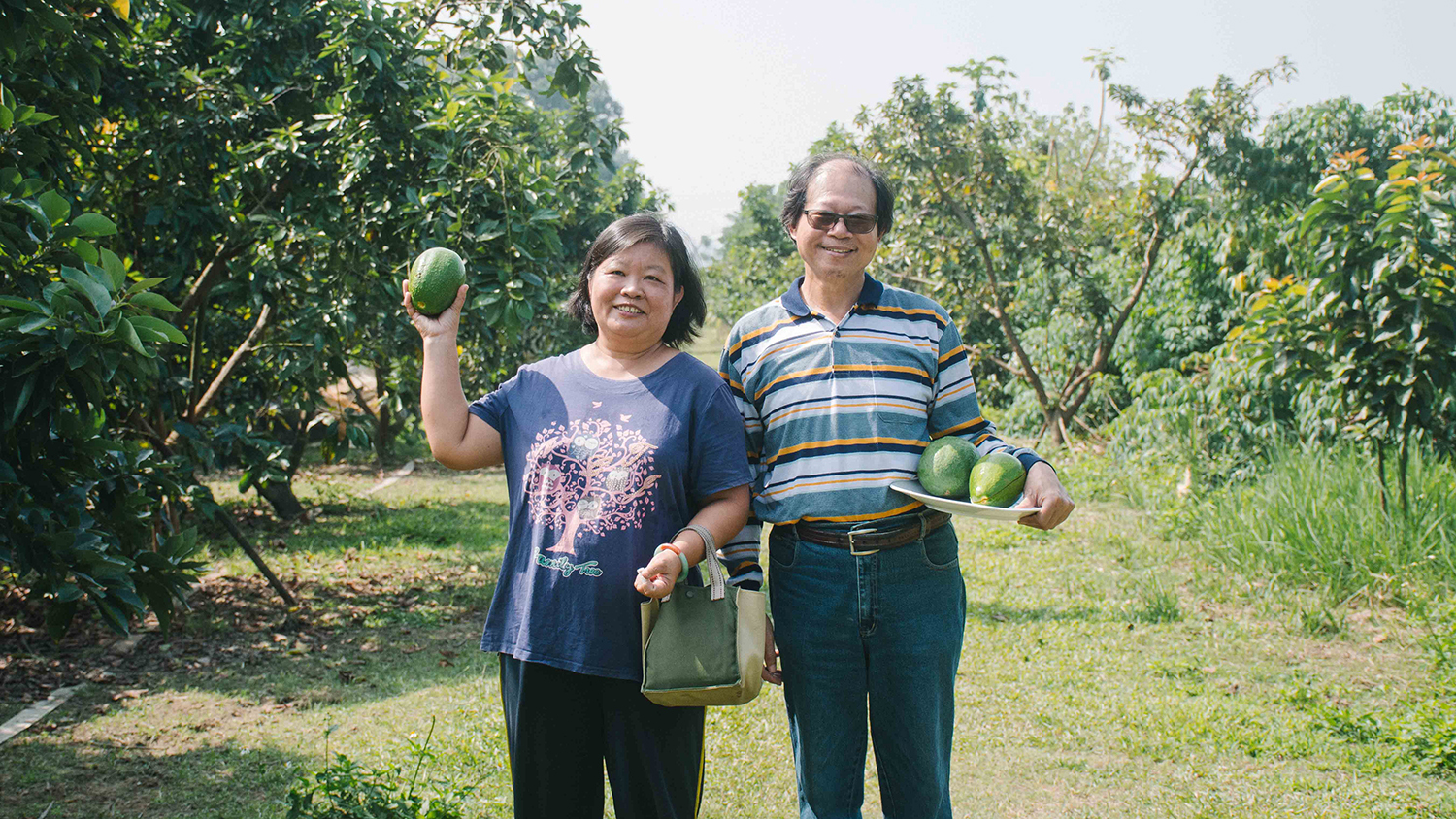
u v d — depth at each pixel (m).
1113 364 15.13
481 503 12.24
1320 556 6.84
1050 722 4.76
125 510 4.48
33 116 4.14
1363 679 5.25
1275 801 3.90
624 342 2.57
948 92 13.96
